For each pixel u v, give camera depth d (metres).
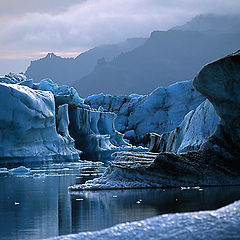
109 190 24.66
